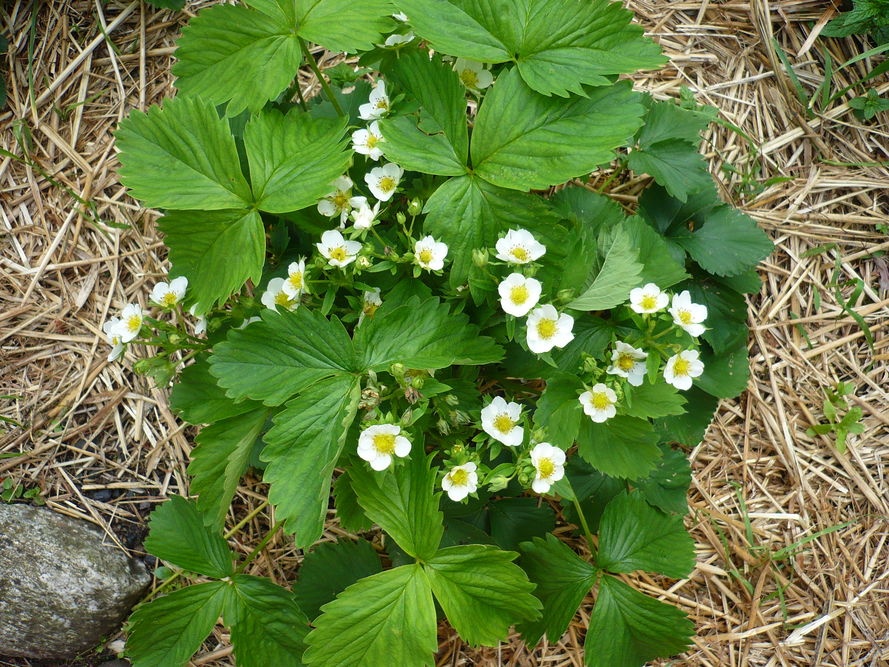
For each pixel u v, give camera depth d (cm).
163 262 62
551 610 52
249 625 50
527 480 45
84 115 64
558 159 47
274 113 49
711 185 58
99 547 58
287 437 44
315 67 51
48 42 64
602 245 51
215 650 58
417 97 48
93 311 62
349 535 60
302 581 55
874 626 61
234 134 56
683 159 58
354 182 52
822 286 65
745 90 67
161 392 61
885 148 66
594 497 57
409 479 47
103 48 64
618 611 52
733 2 67
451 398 47
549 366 52
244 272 48
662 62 48
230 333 45
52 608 55
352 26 48
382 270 48
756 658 60
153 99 64
